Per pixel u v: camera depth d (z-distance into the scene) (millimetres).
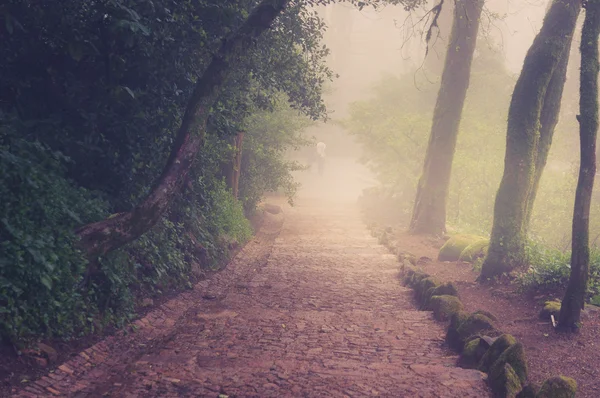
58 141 7258
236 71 10297
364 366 6250
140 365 6133
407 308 9430
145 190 8719
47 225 6207
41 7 6953
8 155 5773
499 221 11195
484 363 6062
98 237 6754
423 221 18172
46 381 5367
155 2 7477
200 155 11117
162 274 9719
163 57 8148
